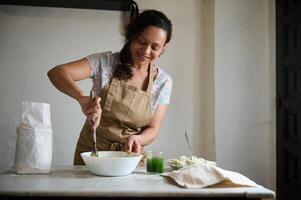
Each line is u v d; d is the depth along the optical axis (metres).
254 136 2.70
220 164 2.65
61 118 2.72
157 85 1.76
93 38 2.74
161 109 1.79
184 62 2.83
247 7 2.72
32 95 2.69
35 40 2.70
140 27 1.55
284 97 2.56
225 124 2.66
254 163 2.69
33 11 2.70
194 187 1.08
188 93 2.83
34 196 1.01
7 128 2.66
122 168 1.26
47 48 2.70
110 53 1.73
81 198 1.03
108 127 1.68
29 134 1.28
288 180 2.49
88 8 2.69
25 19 2.69
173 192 1.03
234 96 2.68
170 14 2.82
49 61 2.70
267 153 2.71
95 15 2.74
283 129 2.55
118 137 1.67
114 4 2.59
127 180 1.20
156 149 2.79
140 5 2.78
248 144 2.69
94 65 1.66
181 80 2.83
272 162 2.71
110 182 1.16
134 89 1.69
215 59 2.68
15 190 1.01
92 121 1.37
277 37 2.66
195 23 2.83
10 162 2.66
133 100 1.69
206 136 2.84
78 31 2.73
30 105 1.30
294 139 2.42
